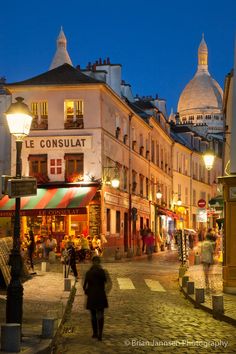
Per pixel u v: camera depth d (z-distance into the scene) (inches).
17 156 440.1
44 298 659.4
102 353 398.9
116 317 554.9
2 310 567.8
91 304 450.6
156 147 2114.9
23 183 433.1
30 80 1472.7
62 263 1166.3
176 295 738.8
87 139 1432.1
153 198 2054.6
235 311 563.2
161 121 2250.2
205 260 797.2
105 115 1477.6
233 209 741.9
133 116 1759.4
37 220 1437.0
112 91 1499.8
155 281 892.6
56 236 1424.7
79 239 1296.8
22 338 421.4
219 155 3117.6
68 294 693.3
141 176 1877.5
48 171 1440.7
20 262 429.4
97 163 1427.2
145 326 506.6
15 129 437.7
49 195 1396.4
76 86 1434.5
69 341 442.9
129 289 786.8
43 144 1449.3
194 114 5167.3
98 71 1683.1
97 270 458.3
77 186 1417.3
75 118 1446.9
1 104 1594.5
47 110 1456.7
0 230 1469.0
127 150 1705.2
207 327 504.7
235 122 765.9
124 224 1665.8
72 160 1440.7
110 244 1491.1
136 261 1343.5
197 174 2746.1
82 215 1422.2
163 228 2193.7
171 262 1318.9
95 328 452.8
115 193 1555.1
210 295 708.0
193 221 2635.3
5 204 1390.3
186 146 2551.7
